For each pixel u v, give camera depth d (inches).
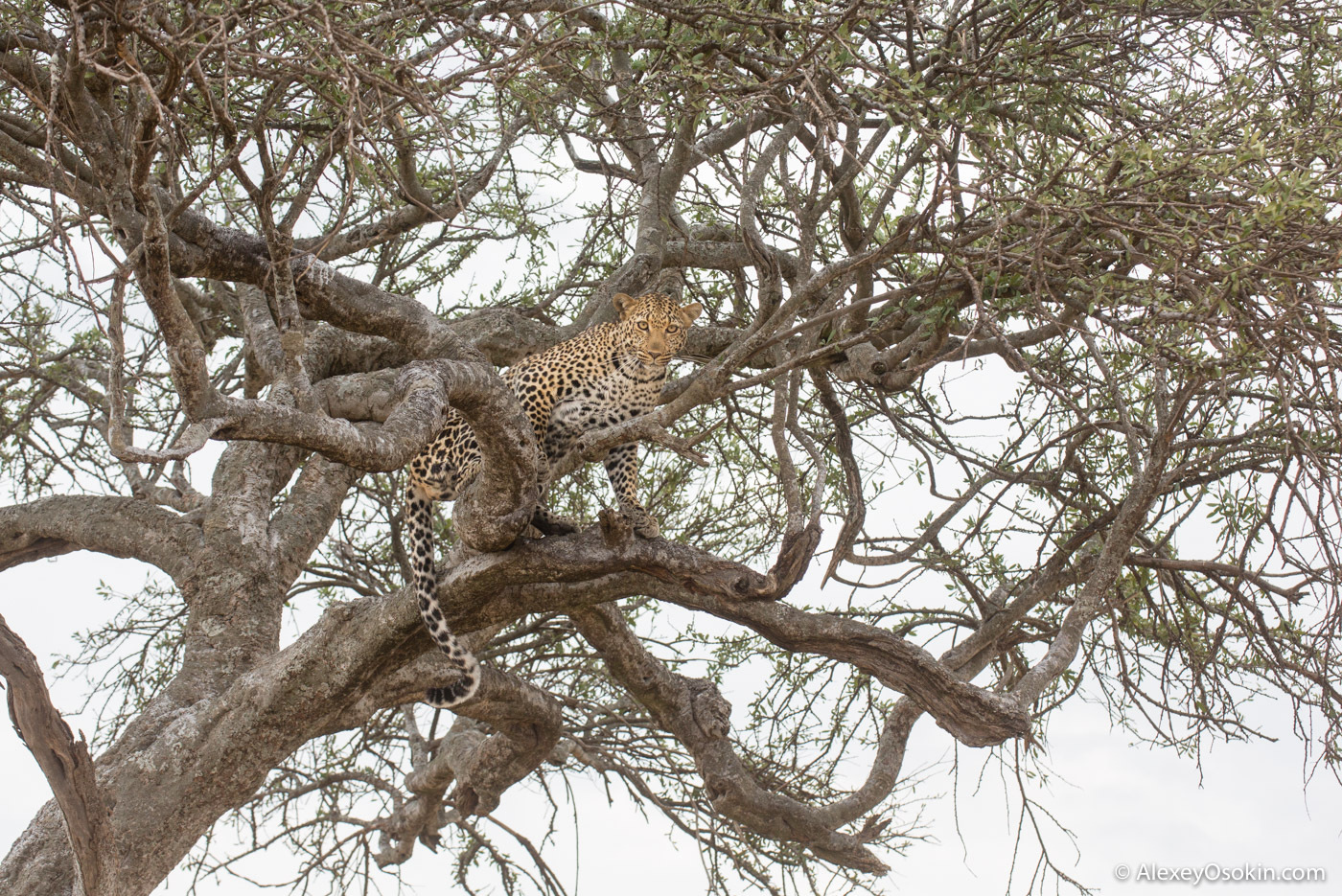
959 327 260.5
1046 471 300.7
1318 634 203.9
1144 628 305.7
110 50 146.9
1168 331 199.9
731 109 184.2
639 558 227.5
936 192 169.5
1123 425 229.8
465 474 226.2
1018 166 192.7
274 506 355.9
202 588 283.1
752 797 314.0
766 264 208.1
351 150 125.6
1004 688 311.4
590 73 214.1
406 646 243.0
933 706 232.1
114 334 117.9
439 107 151.8
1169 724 262.7
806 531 218.4
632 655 298.8
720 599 231.5
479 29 165.9
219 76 174.9
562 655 378.6
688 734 314.8
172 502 294.4
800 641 232.8
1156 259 166.2
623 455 254.8
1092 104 214.1
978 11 213.8
